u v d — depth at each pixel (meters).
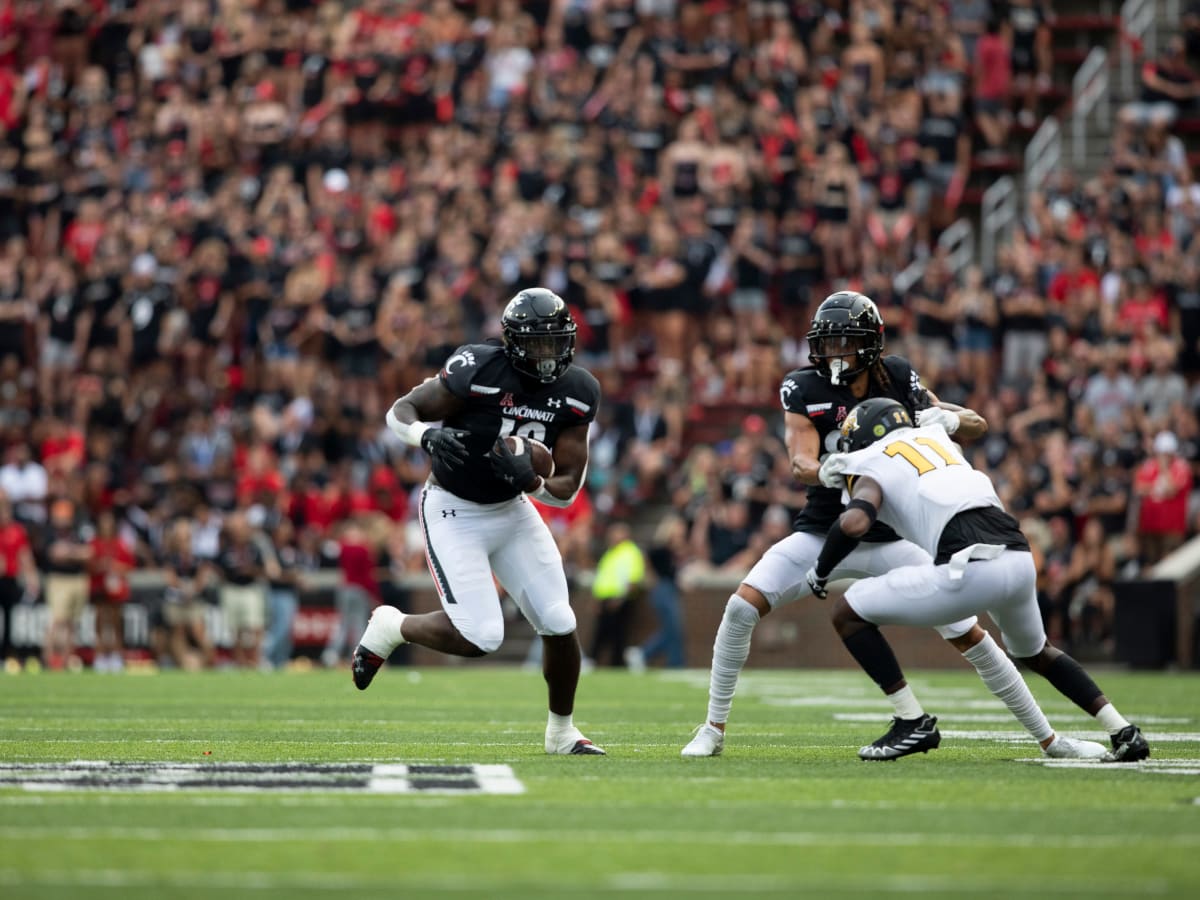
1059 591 65.31
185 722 32.91
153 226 80.50
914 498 22.64
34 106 88.12
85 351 78.31
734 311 74.44
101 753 24.81
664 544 65.25
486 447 23.75
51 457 73.19
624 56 83.25
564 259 75.00
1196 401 73.56
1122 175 81.75
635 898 13.27
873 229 78.62
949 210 84.00
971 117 88.12
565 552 68.06
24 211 86.44
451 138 81.31
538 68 83.62
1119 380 70.69
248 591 64.81
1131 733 23.25
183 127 86.00
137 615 67.12
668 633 65.50
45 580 66.88
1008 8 90.56
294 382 75.06
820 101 82.44
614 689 48.31
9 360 77.44
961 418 24.27
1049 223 78.56
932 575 22.44
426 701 41.00
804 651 66.56
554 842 15.75
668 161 77.88
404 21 86.81
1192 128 88.00
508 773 21.59
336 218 78.88
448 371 23.84
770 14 86.94
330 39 87.44
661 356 74.50
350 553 64.75
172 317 78.00
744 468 68.69
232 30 88.81
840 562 24.02
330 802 18.28
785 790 19.88
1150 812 18.00
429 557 24.16
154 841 15.52
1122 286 75.62
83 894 13.12
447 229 77.44
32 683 49.69
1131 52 89.75
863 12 87.56
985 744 27.30
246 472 69.50
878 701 41.38
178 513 67.75
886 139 81.75
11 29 93.00
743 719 34.66
